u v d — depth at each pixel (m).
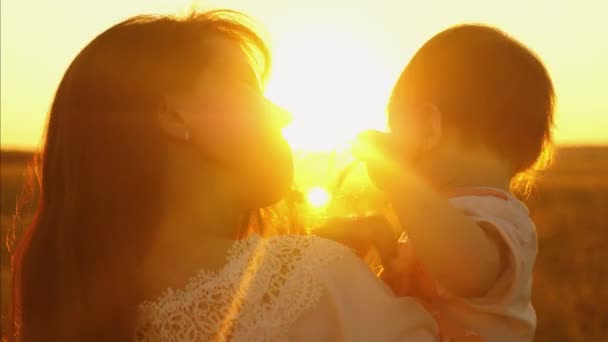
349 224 2.51
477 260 2.27
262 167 2.21
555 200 26.94
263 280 2.11
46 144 2.30
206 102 2.20
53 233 2.22
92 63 2.21
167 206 2.17
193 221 2.18
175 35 2.23
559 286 11.25
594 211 21.33
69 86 2.23
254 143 2.21
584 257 13.80
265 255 2.16
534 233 2.51
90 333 2.13
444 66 2.63
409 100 2.68
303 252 2.19
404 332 2.17
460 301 2.34
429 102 2.64
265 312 2.08
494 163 2.58
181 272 2.12
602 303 10.04
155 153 2.17
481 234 2.32
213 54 2.25
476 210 2.43
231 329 2.06
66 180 2.21
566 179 41.28
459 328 2.31
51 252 2.21
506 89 2.59
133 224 2.15
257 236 2.25
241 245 2.18
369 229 2.50
